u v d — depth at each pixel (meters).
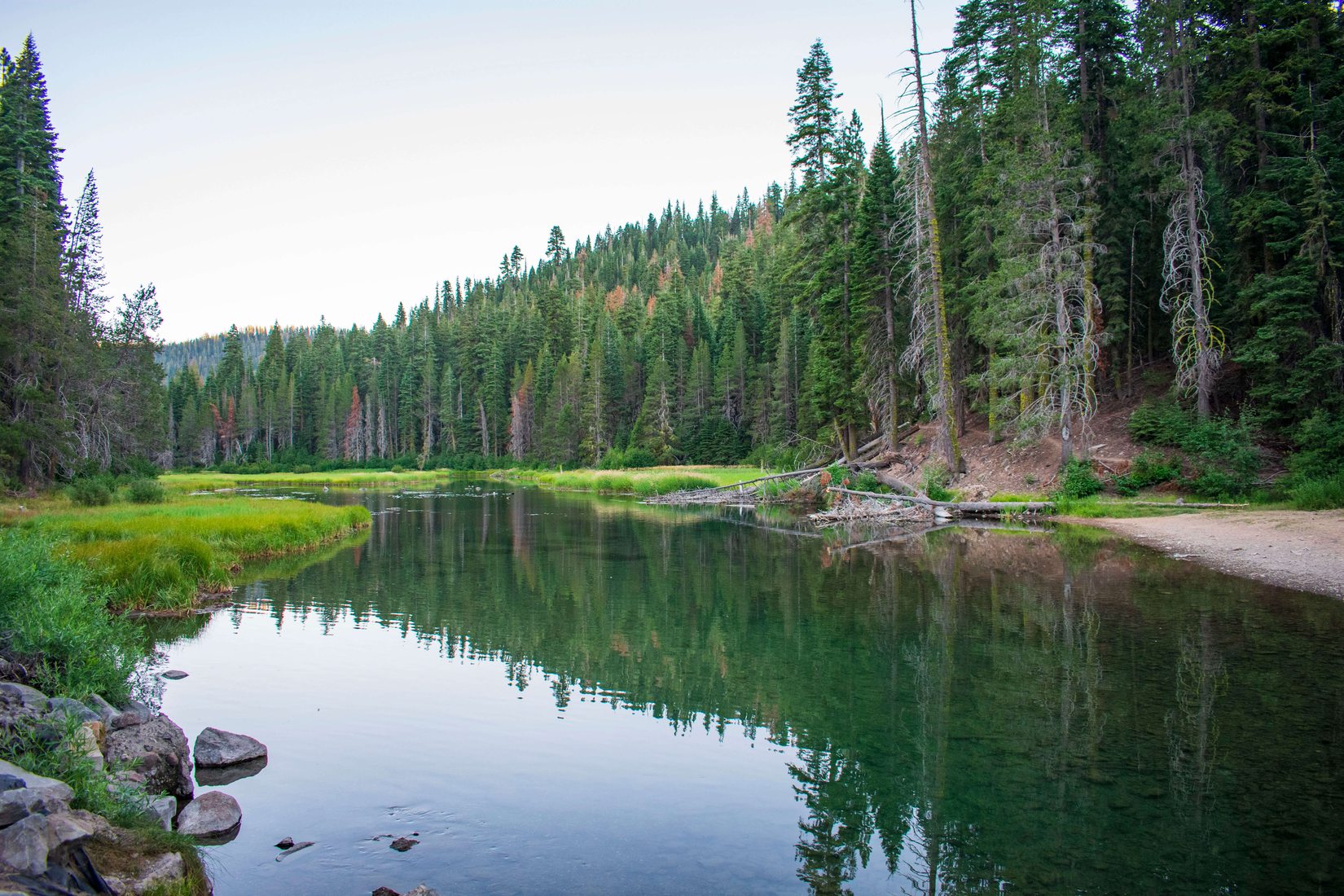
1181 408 30.58
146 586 17.36
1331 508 23.05
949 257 40.09
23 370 38.56
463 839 6.99
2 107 41.66
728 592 18.89
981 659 12.59
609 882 6.22
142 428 49.69
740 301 93.44
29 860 4.31
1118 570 19.23
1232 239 31.52
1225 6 29.47
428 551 26.64
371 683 11.98
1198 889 6.03
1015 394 33.47
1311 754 8.39
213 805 7.21
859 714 10.37
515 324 112.69
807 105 42.44
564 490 65.00
